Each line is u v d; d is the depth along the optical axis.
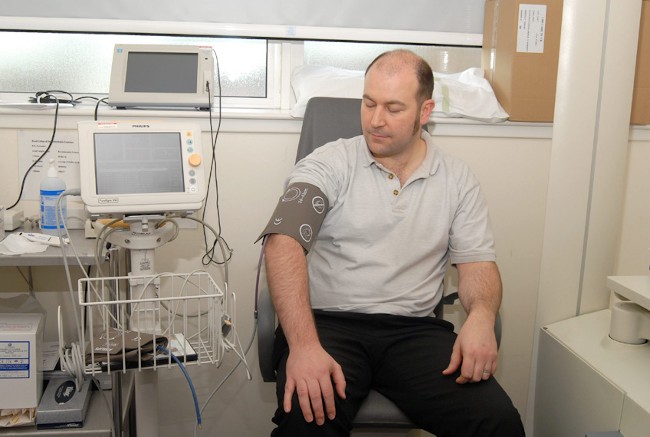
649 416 1.12
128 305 1.65
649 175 2.20
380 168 1.59
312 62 2.16
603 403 1.27
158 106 1.90
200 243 2.03
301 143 1.79
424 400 1.36
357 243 1.58
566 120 1.53
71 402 1.52
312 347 1.32
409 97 1.50
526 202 2.16
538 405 1.59
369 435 1.71
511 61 2.00
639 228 2.24
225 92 2.14
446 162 1.66
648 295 1.31
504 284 2.21
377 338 1.49
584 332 1.50
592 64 1.50
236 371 2.10
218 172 2.00
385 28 2.09
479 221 1.63
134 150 1.43
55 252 1.54
